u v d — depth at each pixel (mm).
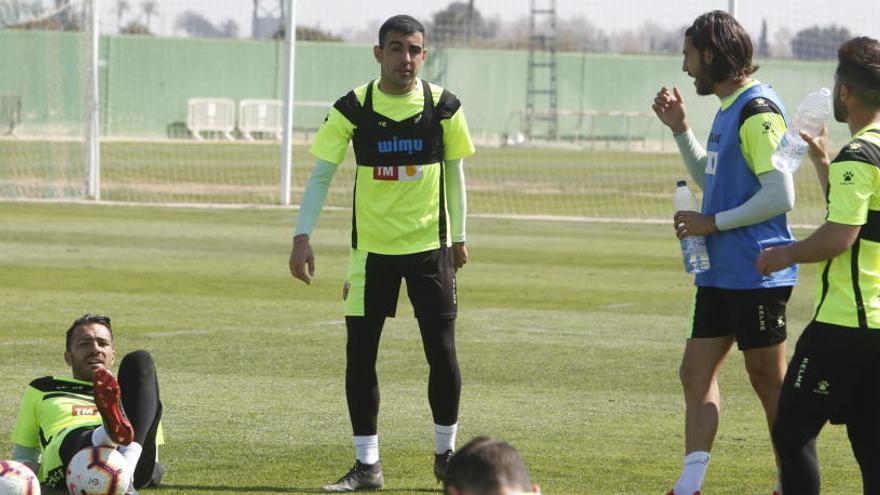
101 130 172875
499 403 26484
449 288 20438
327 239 58656
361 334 20125
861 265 15797
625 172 120188
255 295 41406
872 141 15773
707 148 18719
